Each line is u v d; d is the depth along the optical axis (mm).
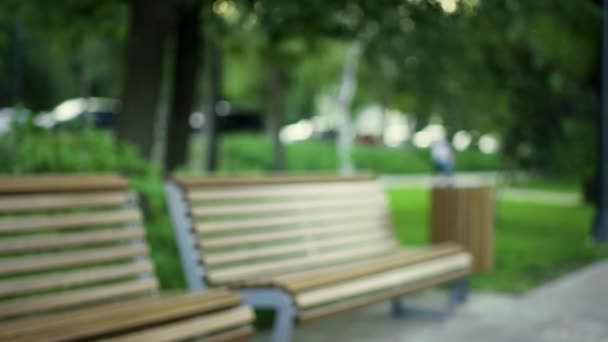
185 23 12461
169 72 19062
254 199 4914
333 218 5562
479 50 12625
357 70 31406
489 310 6332
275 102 21922
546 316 6113
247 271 4566
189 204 4305
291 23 11812
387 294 4902
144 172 6793
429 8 10852
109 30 14844
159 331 3170
